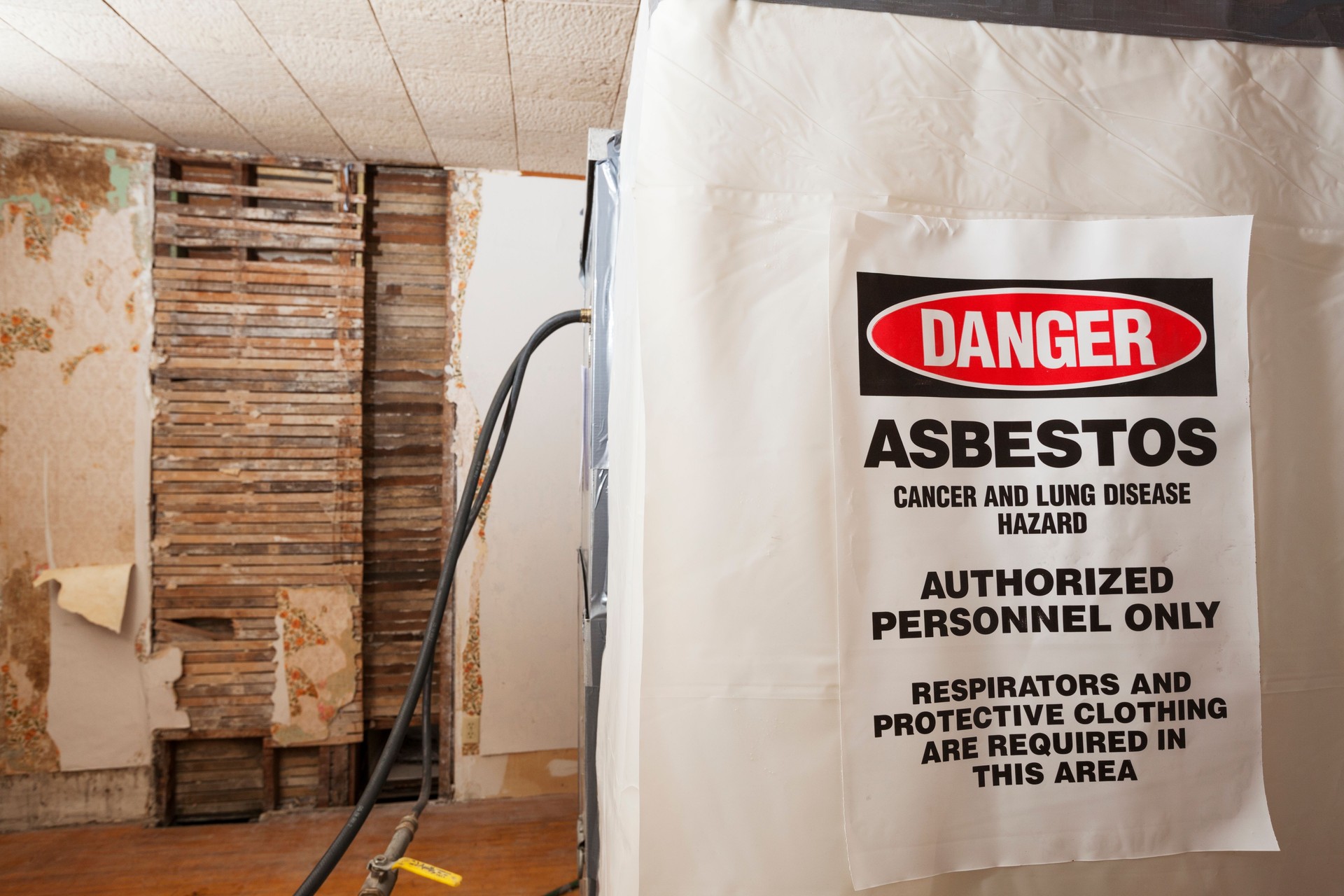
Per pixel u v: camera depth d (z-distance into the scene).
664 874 0.70
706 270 0.72
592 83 1.99
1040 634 0.74
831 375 0.72
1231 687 0.76
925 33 0.77
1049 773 0.74
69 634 2.36
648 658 0.71
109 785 2.39
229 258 2.45
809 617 0.72
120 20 1.70
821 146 0.74
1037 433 0.75
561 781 2.62
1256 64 0.81
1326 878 0.78
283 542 2.46
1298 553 0.78
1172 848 0.75
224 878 2.08
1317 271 0.81
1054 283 0.76
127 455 2.38
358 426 2.50
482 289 2.59
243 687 2.45
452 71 1.93
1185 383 0.76
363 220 2.54
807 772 0.71
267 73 1.95
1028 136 0.77
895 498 0.73
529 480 2.61
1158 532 0.75
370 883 1.30
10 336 2.31
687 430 0.72
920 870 0.72
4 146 2.30
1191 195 0.79
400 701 2.56
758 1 0.75
